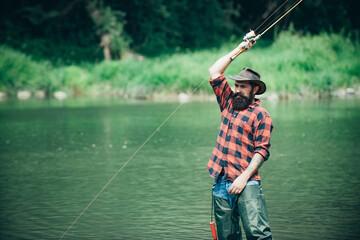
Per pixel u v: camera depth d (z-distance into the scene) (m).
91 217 8.63
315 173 11.55
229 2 71.94
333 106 27.70
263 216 5.69
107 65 44.88
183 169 12.24
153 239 7.51
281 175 11.42
